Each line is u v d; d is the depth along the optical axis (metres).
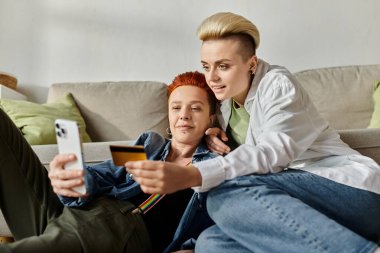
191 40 2.79
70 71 2.76
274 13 2.76
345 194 1.04
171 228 1.30
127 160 1.03
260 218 0.93
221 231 1.04
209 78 1.25
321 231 0.87
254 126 1.24
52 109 2.32
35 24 2.76
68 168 1.09
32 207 1.21
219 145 1.34
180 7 2.79
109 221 1.16
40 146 1.65
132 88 2.61
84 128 2.40
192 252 1.15
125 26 2.79
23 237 1.24
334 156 1.24
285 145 1.06
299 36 2.76
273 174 1.05
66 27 2.77
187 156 1.39
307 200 1.02
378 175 1.11
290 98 1.16
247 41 1.24
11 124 1.22
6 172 1.19
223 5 2.78
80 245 1.06
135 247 1.17
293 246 0.90
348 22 2.76
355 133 1.57
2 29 2.76
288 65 2.76
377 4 2.77
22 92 2.74
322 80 2.55
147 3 2.79
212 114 1.43
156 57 2.79
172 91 1.42
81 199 1.17
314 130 1.19
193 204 1.21
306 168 1.15
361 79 2.52
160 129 2.52
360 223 1.06
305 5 2.77
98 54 2.78
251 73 1.30
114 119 2.51
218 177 1.00
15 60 2.75
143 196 1.32
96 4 2.78
